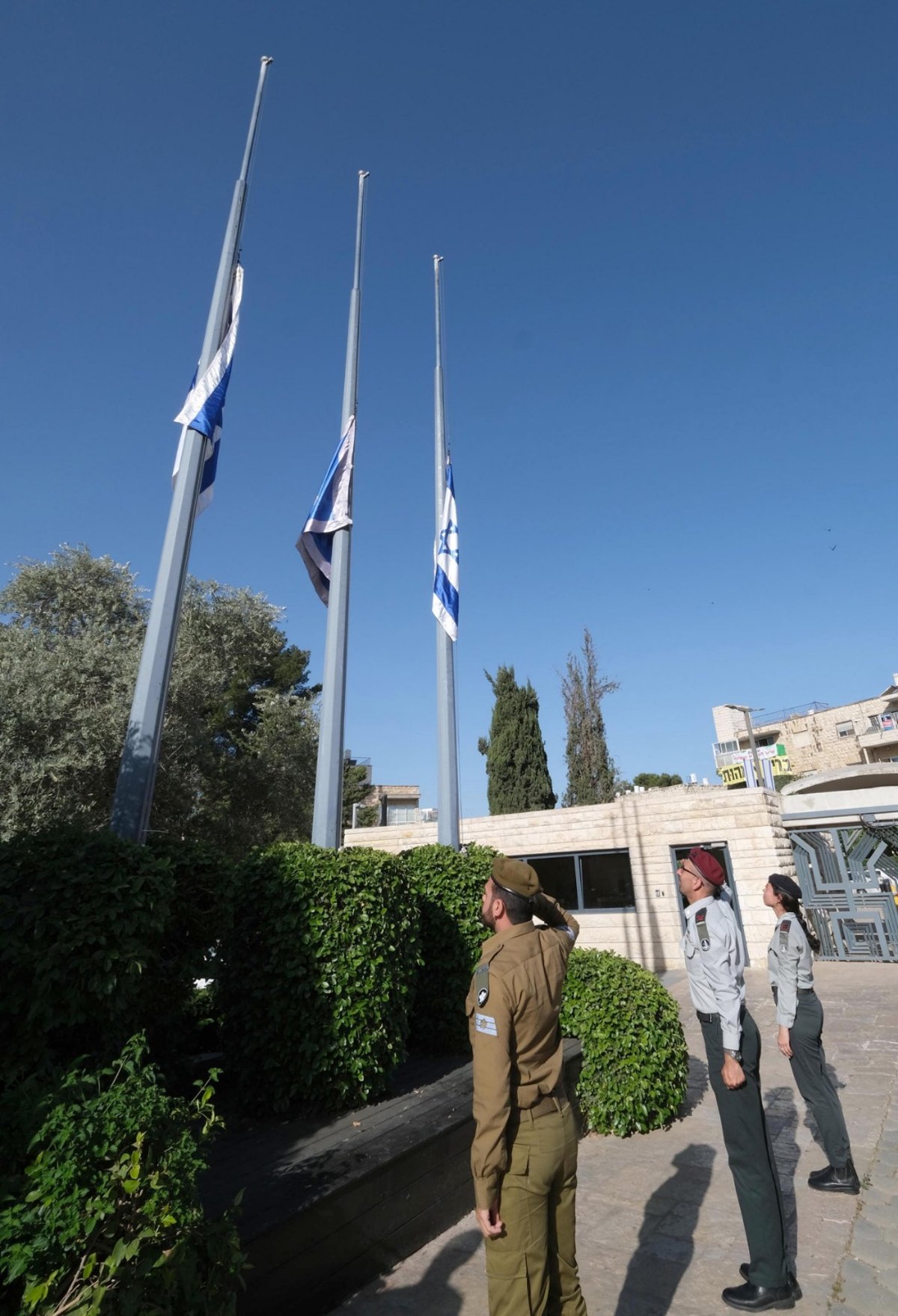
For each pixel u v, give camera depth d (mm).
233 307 6652
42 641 14516
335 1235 3434
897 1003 10336
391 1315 3338
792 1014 4734
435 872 6680
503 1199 2346
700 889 3922
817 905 15031
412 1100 4895
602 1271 3719
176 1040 4879
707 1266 3730
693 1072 7461
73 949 3283
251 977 4738
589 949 6598
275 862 4938
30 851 3557
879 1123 5738
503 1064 2355
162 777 15953
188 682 16891
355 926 4793
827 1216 4230
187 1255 2295
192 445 5973
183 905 4703
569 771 29219
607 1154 5301
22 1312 1943
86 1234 2066
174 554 5605
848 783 17562
